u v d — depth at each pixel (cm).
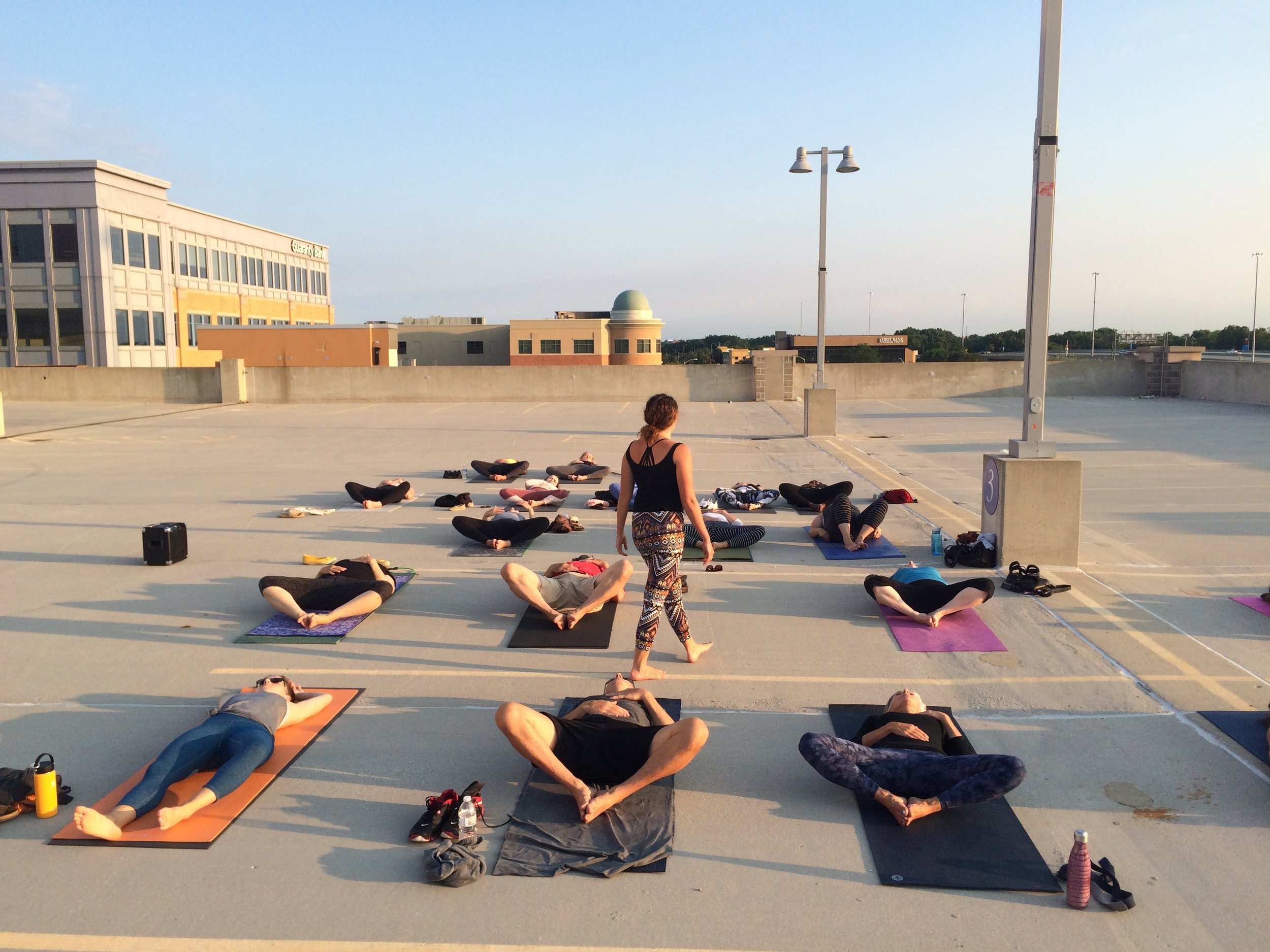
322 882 381
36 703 571
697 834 419
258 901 368
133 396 3488
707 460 1764
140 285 5138
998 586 810
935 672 614
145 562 926
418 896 371
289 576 882
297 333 4562
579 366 3575
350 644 679
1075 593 786
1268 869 388
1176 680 594
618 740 453
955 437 2123
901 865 389
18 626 726
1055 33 786
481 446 2039
